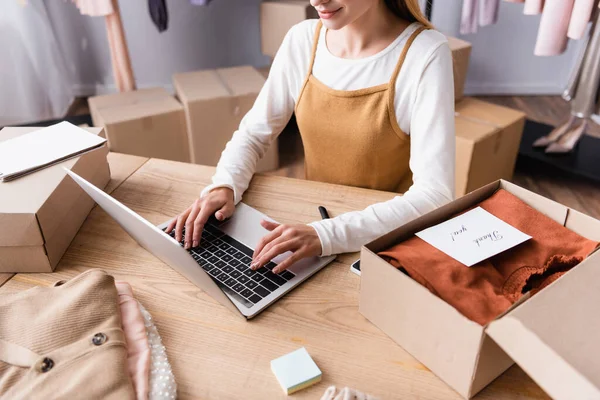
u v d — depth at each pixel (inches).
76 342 28.2
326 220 38.7
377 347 30.0
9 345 28.2
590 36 94.9
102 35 132.2
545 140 111.0
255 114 52.7
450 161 43.1
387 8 46.4
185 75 111.0
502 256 31.2
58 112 126.3
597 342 22.8
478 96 143.6
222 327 31.7
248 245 38.4
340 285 34.9
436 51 44.5
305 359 28.8
